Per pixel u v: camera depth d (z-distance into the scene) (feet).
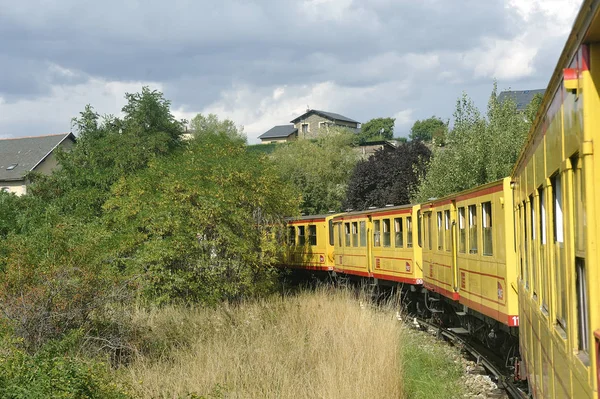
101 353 39.42
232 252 64.08
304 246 97.96
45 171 159.84
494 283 37.78
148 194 65.57
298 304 57.36
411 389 34.68
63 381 25.40
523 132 81.92
